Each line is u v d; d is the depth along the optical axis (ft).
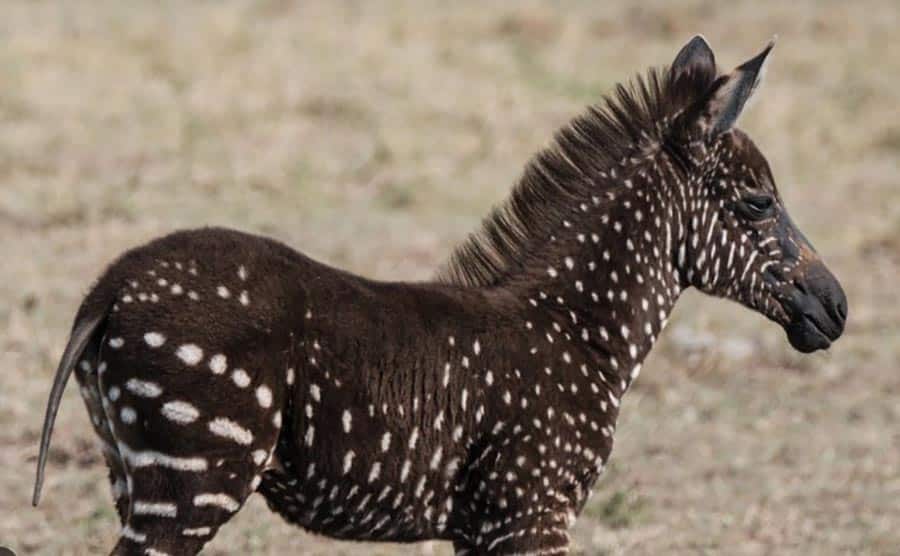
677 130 78.23
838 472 115.55
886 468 116.16
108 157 181.68
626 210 77.61
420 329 70.95
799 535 102.89
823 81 239.91
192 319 65.67
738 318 149.69
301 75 217.15
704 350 138.21
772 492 111.14
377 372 69.31
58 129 188.75
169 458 65.31
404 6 265.75
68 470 107.34
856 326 148.46
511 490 72.59
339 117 203.31
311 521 70.85
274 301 67.31
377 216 171.22
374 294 70.74
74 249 153.48
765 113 216.95
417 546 97.71
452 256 78.64
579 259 76.84
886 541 101.81
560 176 78.54
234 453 65.92
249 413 66.08
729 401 130.11
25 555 93.25
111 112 195.93
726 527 104.12
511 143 196.65
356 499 70.18
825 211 184.44
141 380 65.16
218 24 232.94
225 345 65.77
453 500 72.49
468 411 71.67
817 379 135.85
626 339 77.15
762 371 137.80
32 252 152.05
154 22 238.07
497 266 77.25
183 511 65.46
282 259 68.90
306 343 67.87
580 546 99.25
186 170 178.91
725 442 121.29
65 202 164.86
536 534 73.20
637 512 105.09
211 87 207.41
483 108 208.13
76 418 115.14
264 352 66.49
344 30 242.58
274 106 203.41
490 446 72.28
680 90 79.41
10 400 116.37
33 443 110.42
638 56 242.99
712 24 266.16
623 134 78.74
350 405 68.64
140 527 65.57
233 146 189.47
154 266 66.54
